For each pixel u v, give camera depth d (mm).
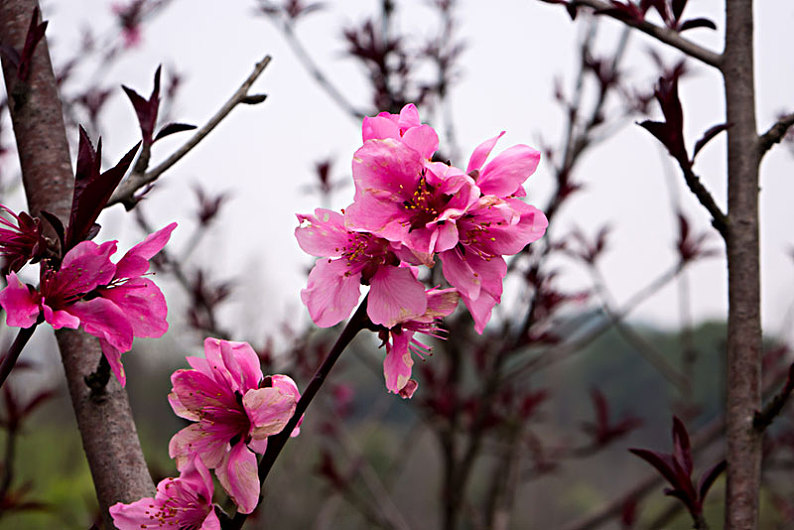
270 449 790
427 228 788
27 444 4527
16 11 876
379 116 800
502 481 2020
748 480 846
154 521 792
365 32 1845
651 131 860
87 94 1726
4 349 1329
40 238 784
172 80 1766
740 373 855
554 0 900
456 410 1947
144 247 789
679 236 1776
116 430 838
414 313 788
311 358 2047
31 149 866
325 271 796
